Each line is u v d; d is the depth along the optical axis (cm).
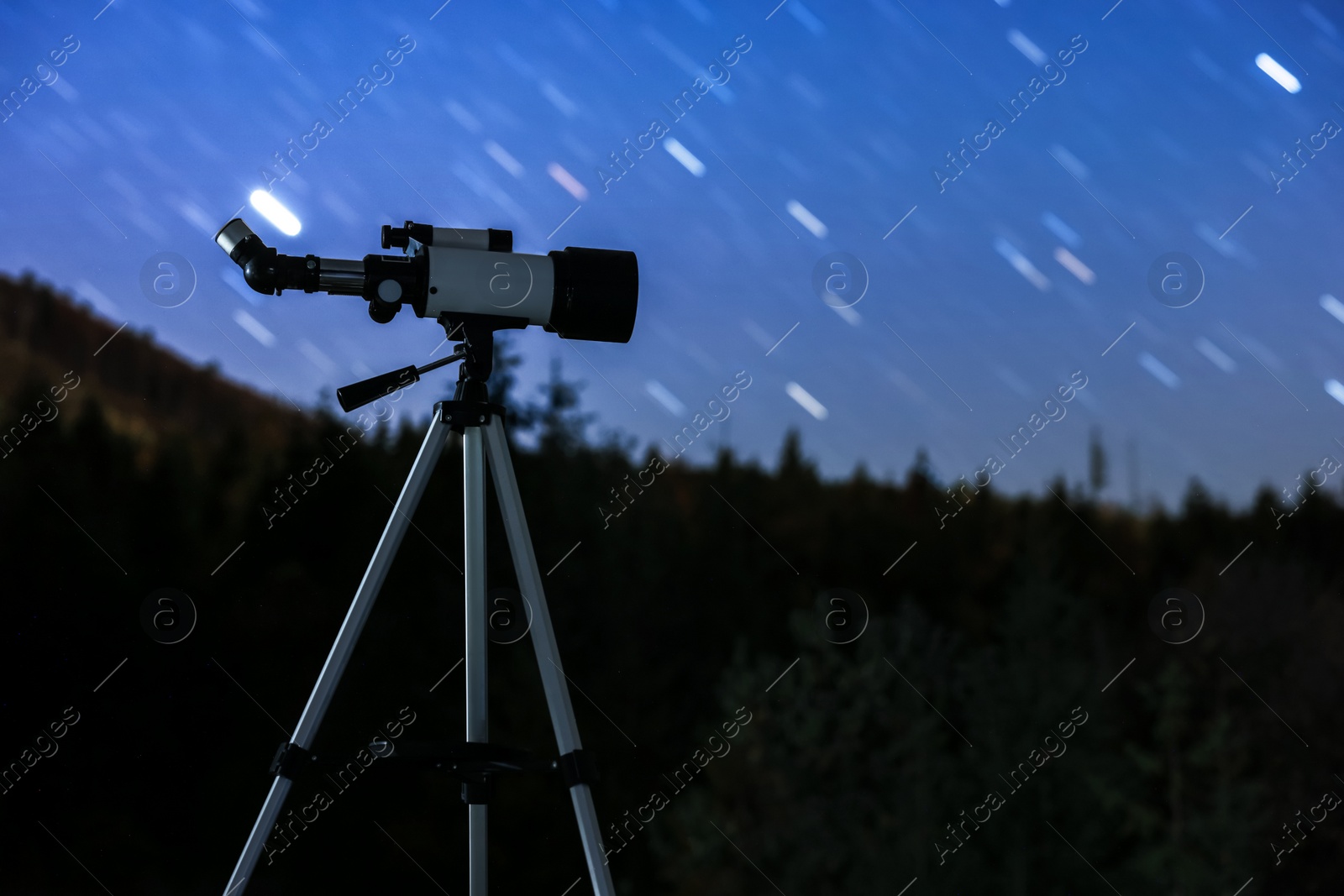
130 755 576
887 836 540
